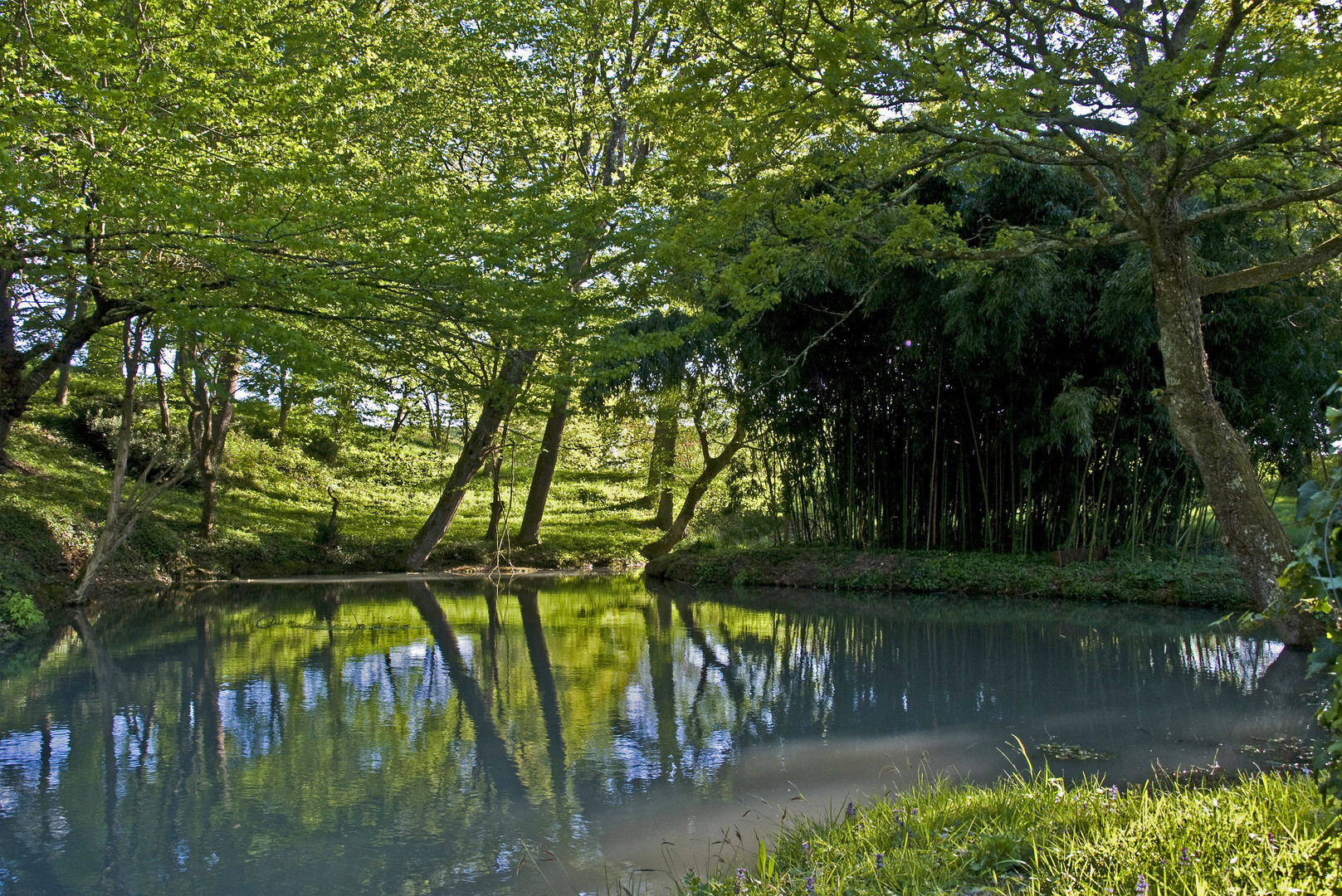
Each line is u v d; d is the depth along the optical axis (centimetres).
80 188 758
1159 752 493
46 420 1967
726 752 520
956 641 914
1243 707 599
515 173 1080
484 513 2305
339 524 1892
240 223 699
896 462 1469
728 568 1554
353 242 800
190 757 520
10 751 535
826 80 697
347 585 1559
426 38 1415
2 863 371
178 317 719
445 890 338
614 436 2333
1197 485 1218
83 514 1452
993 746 518
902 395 1408
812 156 861
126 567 1406
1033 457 1298
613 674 762
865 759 500
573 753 521
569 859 366
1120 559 1222
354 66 1119
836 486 1523
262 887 344
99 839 396
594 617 1138
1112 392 1184
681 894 310
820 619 1097
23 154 736
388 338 927
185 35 838
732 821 406
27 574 1160
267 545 1733
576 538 2094
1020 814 337
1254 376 1126
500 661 825
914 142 870
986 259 809
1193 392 742
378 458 2041
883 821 348
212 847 385
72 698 677
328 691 698
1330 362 1125
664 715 616
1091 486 1288
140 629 1034
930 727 571
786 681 729
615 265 966
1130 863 263
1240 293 1055
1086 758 483
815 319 1315
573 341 1035
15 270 818
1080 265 1150
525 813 422
